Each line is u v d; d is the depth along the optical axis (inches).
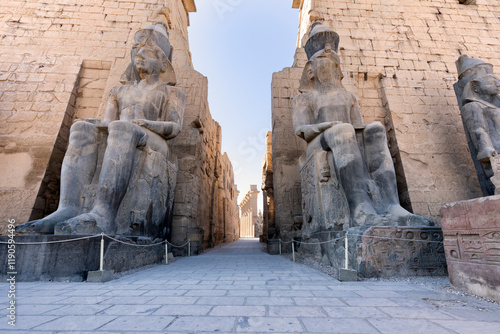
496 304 80.0
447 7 337.4
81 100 278.5
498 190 104.0
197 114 290.5
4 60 273.7
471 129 208.7
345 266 124.7
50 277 116.1
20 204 220.5
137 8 325.4
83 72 288.8
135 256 150.5
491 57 308.3
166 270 150.9
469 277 93.7
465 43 315.9
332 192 161.0
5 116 249.1
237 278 123.8
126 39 305.4
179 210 255.1
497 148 197.0
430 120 269.9
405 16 328.8
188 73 308.3
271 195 418.9
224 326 61.6
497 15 335.6
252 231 1131.9
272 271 145.8
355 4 333.4
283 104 288.4
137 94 199.0
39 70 274.5
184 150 275.1
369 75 295.1
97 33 305.0
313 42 213.8
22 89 263.3
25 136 244.5
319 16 322.3
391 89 284.2
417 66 299.6
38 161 236.8
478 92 219.9
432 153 256.1
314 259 173.2
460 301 83.4
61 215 137.5
